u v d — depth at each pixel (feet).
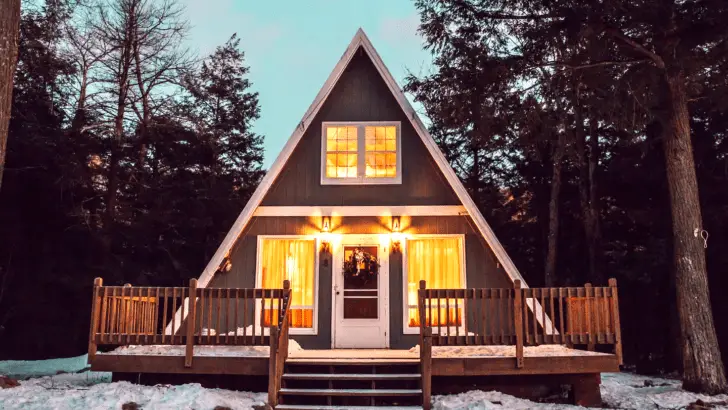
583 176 75.92
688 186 37.73
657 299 67.26
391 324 40.22
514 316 30.07
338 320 40.34
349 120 43.27
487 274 40.40
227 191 85.46
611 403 32.01
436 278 41.04
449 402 27.66
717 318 58.29
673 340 61.11
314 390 28.84
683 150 38.19
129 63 69.72
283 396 29.27
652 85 40.60
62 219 71.41
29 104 70.28
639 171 64.90
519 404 28.53
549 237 77.25
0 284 70.28
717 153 59.82
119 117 69.51
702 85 44.57
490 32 44.96
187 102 76.74
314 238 41.57
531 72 43.86
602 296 30.83
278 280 41.34
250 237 41.65
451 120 47.14
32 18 68.08
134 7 69.36
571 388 31.68
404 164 42.42
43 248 70.59
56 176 68.33
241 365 30.58
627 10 36.96
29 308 68.80
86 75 70.85
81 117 68.44
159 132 75.15
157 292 31.22
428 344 28.27
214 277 40.86
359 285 40.96
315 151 42.80
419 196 41.91
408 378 29.45
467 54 42.93
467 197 40.16
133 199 80.59
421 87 52.21
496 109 44.70
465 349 34.47
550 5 40.65
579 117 74.54
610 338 30.32
